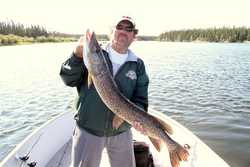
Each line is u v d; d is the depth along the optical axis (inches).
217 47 2854.3
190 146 186.9
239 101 477.7
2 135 330.0
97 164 133.2
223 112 411.5
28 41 3767.2
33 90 590.2
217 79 721.0
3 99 511.2
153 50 2212.1
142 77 135.7
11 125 366.9
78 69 121.2
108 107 118.1
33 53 1745.8
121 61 129.0
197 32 5231.3
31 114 417.1
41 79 735.1
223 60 1280.8
